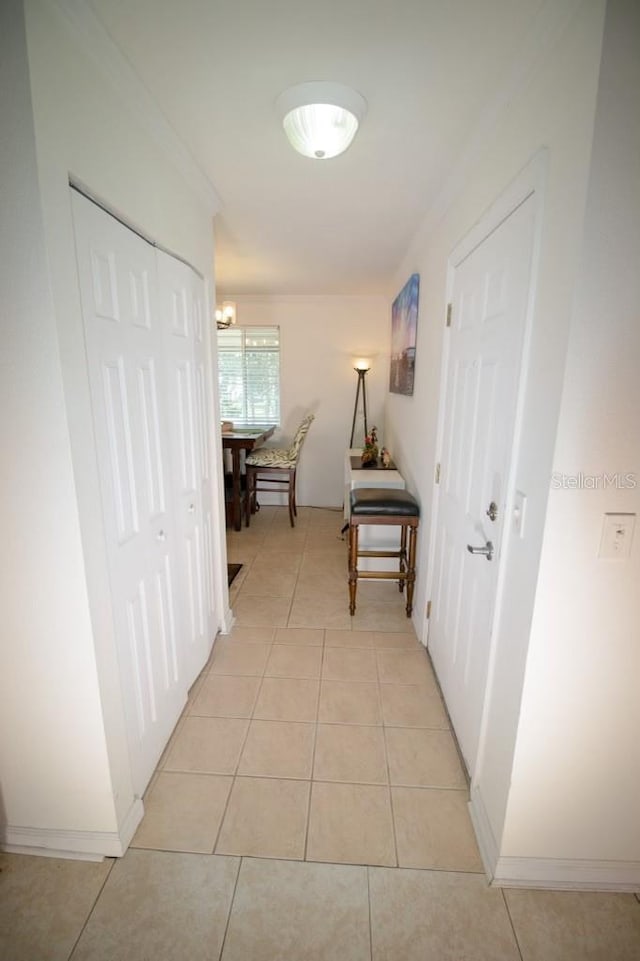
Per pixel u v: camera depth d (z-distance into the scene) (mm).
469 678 1550
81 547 1044
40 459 996
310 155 1392
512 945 1083
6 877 1216
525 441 1110
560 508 981
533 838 1190
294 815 1398
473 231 1530
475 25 997
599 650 1062
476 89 1222
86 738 1186
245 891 1188
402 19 986
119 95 1161
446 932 1107
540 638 1057
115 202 1162
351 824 1372
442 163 1650
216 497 2217
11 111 840
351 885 1207
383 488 2914
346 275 3531
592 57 813
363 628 2484
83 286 1029
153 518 1464
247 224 2344
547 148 998
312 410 4727
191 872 1231
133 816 1336
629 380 917
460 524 1707
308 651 2262
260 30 1017
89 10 951
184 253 1680
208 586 2146
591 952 1073
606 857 1192
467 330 1628
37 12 840
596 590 1025
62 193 933
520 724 1114
